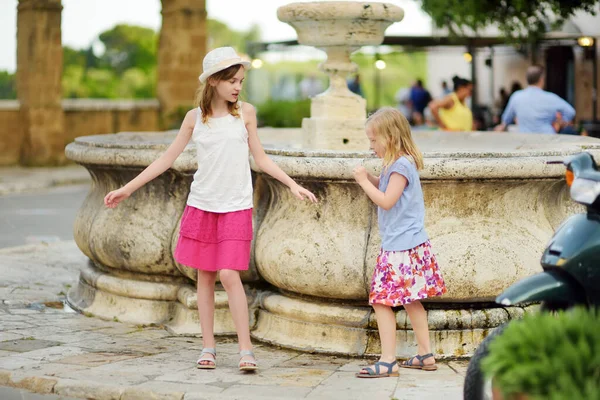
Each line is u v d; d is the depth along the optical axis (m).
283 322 7.21
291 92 33.03
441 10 17.86
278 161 6.93
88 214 8.39
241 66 6.34
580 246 4.60
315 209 7.00
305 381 6.14
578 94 22.91
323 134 9.08
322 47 9.10
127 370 6.35
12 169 25.45
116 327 7.79
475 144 10.26
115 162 7.81
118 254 7.98
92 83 58.19
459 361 6.76
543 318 3.98
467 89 15.09
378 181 6.42
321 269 6.85
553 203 7.30
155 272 7.96
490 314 6.87
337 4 8.66
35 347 7.02
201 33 28.73
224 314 7.52
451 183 6.76
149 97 58.97
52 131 26.36
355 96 9.16
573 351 3.71
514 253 6.77
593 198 4.60
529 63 26.52
